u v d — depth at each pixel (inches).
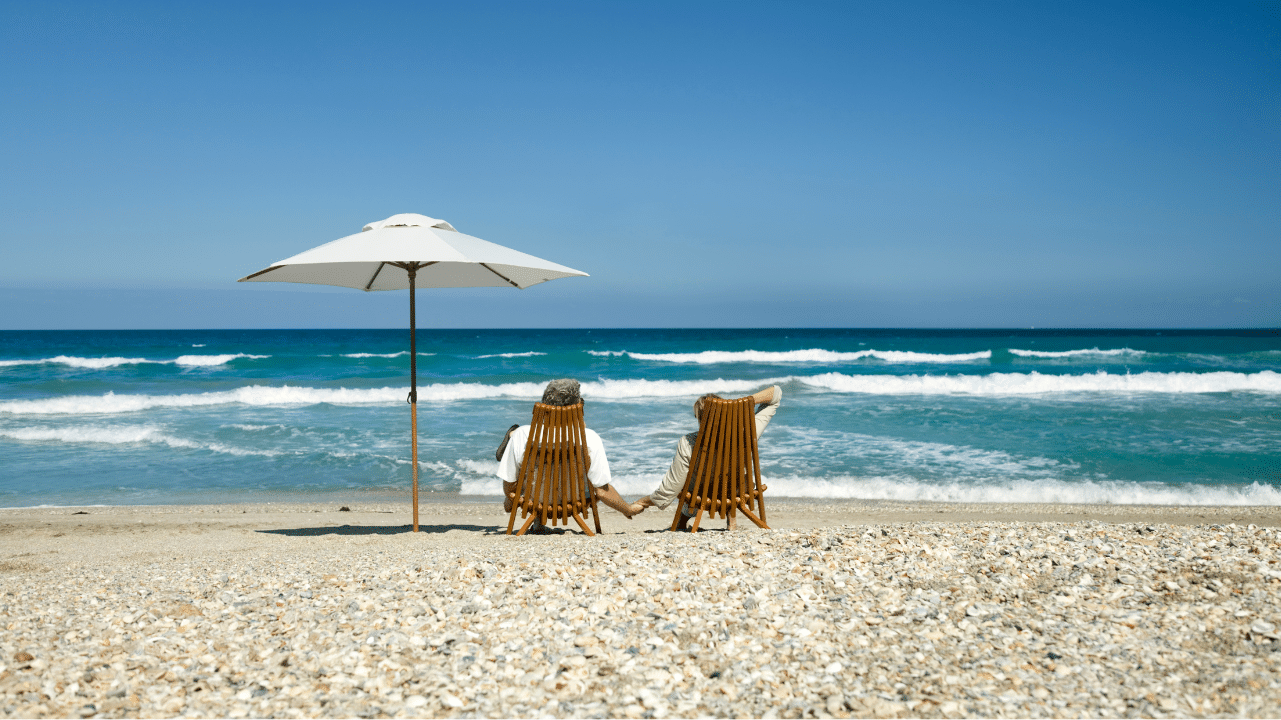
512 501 211.9
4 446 497.7
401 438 519.2
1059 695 92.9
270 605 131.9
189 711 89.8
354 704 92.4
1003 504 344.5
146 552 226.4
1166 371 1113.4
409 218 211.5
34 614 127.7
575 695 95.0
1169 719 85.9
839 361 1365.7
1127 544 156.8
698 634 114.1
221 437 523.5
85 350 1769.2
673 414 645.9
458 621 120.6
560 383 214.5
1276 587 122.4
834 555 153.8
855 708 90.6
